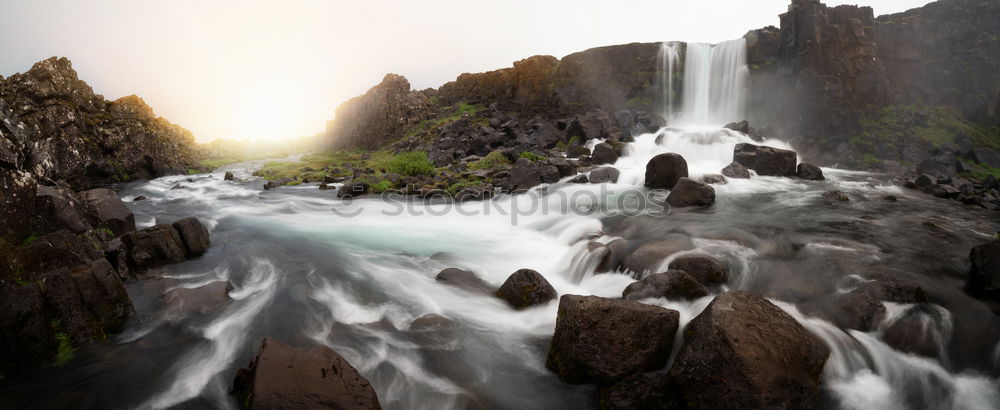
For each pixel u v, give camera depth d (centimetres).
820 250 987
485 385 662
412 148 4047
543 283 891
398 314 862
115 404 597
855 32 3266
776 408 507
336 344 745
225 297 900
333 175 2930
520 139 3356
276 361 557
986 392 623
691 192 1517
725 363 529
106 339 741
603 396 602
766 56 3550
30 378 635
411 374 677
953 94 3406
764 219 1310
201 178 3275
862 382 640
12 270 670
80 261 783
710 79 3797
